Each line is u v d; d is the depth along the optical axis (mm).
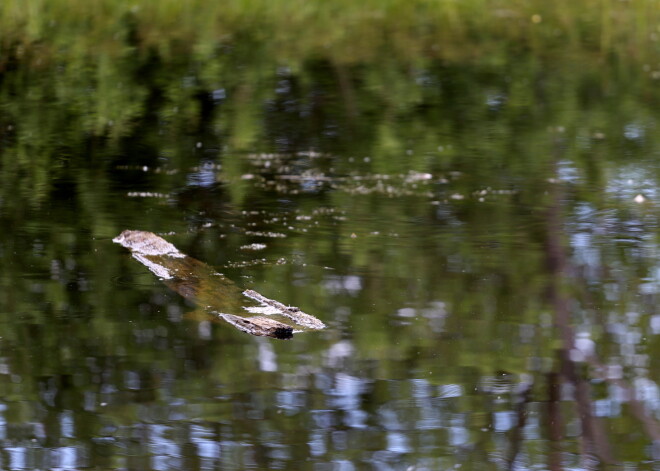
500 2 46406
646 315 12516
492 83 30828
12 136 23812
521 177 20578
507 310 12703
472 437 9422
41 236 16000
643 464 8953
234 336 11781
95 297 13078
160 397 10188
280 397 10195
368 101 28250
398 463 8930
